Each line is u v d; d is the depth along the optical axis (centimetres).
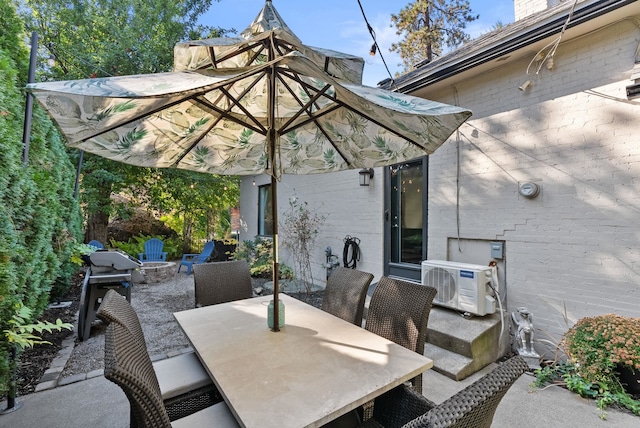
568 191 277
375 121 193
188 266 745
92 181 744
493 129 328
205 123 216
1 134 195
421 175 405
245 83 203
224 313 215
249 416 107
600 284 259
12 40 267
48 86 110
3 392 204
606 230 257
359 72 184
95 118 153
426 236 396
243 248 749
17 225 223
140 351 126
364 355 153
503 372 95
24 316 195
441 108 136
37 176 260
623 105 248
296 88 220
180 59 163
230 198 1061
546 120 290
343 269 251
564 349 251
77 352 301
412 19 1128
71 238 383
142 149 208
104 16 791
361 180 479
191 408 164
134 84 123
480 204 339
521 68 306
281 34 148
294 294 523
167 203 934
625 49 246
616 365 223
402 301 191
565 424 196
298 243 598
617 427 193
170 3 868
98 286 346
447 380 252
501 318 302
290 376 133
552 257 286
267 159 204
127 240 1009
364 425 153
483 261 337
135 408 98
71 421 199
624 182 248
